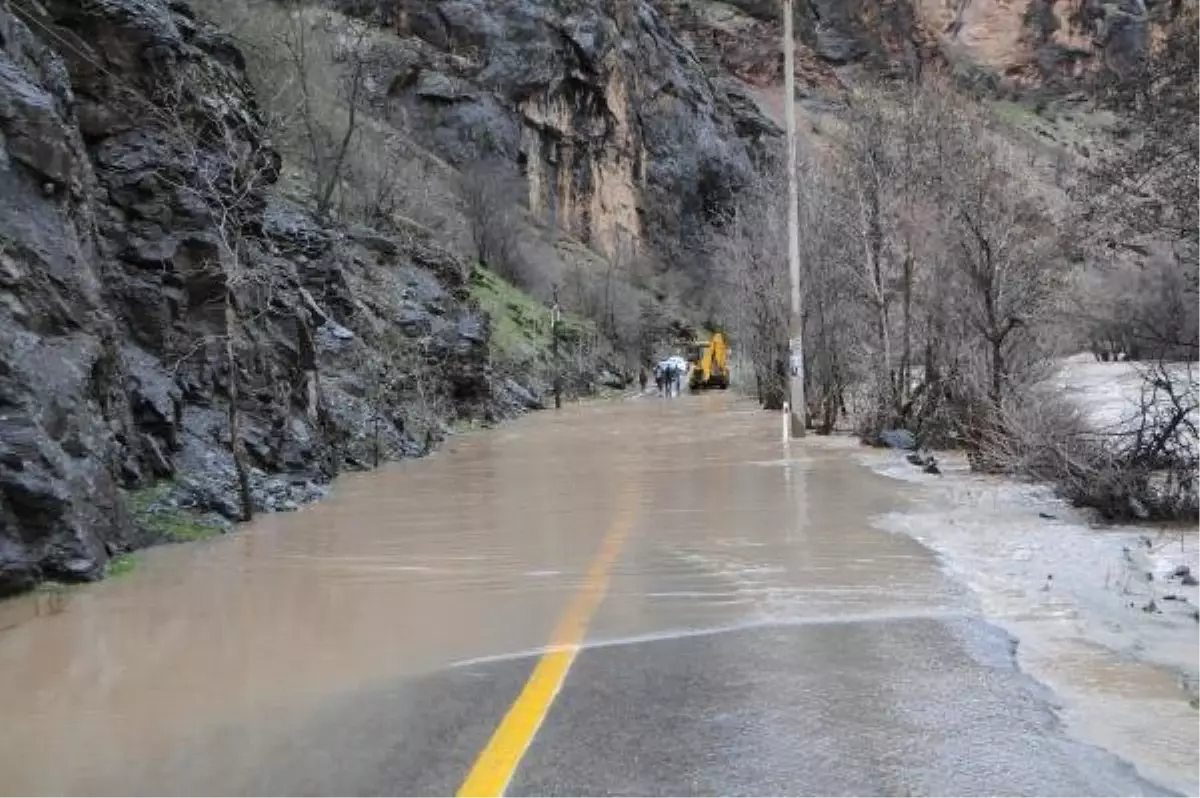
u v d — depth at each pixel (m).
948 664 5.96
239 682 5.97
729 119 95.88
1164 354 15.20
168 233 13.93
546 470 17.73
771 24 115.06
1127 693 5.42
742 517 11.73
